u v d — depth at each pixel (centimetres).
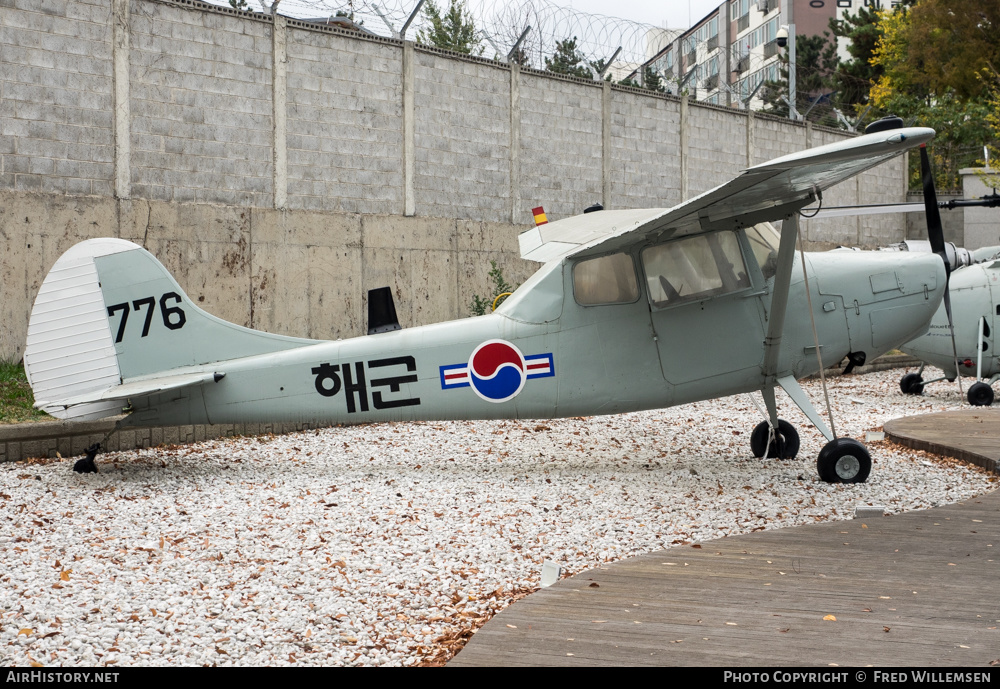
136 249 739
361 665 344
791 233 687
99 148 1155
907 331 784
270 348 763
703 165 1953
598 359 748
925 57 2975
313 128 1362
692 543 501
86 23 1137
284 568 473
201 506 622
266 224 1306
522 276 1633
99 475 738
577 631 346
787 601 383
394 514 596
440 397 752
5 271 1074
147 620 394
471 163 1557
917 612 367
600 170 1755
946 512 562
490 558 493
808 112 2267
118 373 734
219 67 1263
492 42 1591
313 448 910
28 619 393
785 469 779
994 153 2244
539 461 835
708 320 748
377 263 1429
